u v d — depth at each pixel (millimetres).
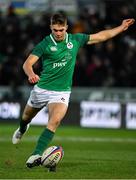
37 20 78188
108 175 29172
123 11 73438
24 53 73938
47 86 31344
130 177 28609
